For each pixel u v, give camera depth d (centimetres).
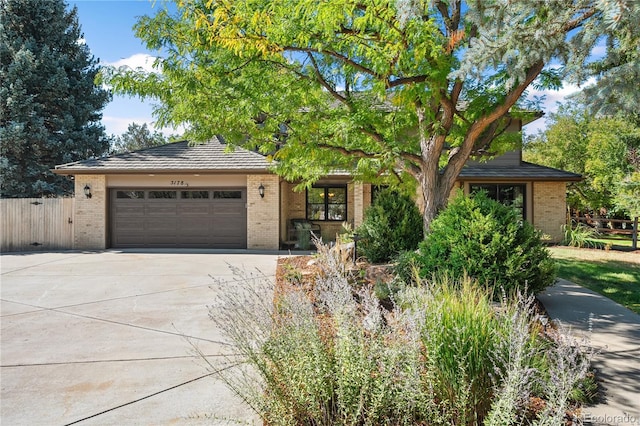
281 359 301
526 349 322
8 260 1284
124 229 1625
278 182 1569
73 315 646
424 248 714
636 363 428
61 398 372
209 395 375
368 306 328
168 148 1730
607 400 349
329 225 1816
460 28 729
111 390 387
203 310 672
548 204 1684
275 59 755
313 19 634
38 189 2250
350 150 882
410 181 1052
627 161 1548
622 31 395
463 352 310
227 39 639
